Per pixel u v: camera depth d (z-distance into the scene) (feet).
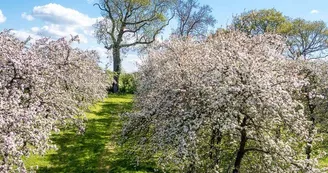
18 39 56.75
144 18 190.80
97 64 104.99
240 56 38.11
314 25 206.08
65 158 61.52
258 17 185.47
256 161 42.29
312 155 54.03
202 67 44.70
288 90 40.47
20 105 38.19
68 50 65.31
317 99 56.85
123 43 196.54
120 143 47.78
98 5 186.70
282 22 194.39
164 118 41.11
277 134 40.32
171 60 76.79
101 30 188.34
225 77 38.09
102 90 112.88
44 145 37.88
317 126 57.52
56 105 50.26
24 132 34.58
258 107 36.88
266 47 46.83
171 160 37.29
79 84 74.69
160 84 59.98
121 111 111.96
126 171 56.24
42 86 46.93
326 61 65.67
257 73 37.04
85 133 79.77
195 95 40.27
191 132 34.76
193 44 79.30
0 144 30.27
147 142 43.91
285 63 48.60
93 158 62.85
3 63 42.91
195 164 38.58
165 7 191.72
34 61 44.27
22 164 33.60
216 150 41.24
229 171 39.65
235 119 35.88
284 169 38.27
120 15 188.55
